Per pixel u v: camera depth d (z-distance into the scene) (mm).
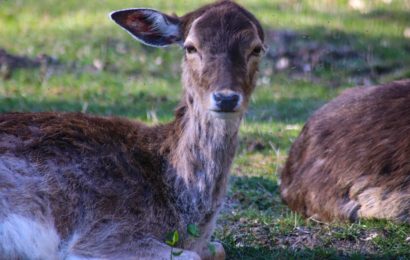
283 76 21547
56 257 9656
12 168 9625
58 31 24469
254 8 26250
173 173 10383
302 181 12906
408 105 12383
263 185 14414
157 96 20156
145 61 22422
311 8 26438
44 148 9922
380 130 12297
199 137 10227
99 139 10297
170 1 27391
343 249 11398
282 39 23203
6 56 22047
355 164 12258
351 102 12961
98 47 23172
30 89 20359
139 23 10859
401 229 11727
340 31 23953
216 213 10492
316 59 22266
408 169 11875
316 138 12930
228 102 9617
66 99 19734
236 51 9969
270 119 18266
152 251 9977
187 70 10359
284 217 12664
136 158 10398
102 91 20391
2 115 10375
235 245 11539
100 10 26812
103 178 10070
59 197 9758
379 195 11992
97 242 9844
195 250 10461
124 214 10016
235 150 10414
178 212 10320
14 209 9430
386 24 24906
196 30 10109
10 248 9367
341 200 12320
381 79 21328
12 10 27250
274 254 11133
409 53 22781
